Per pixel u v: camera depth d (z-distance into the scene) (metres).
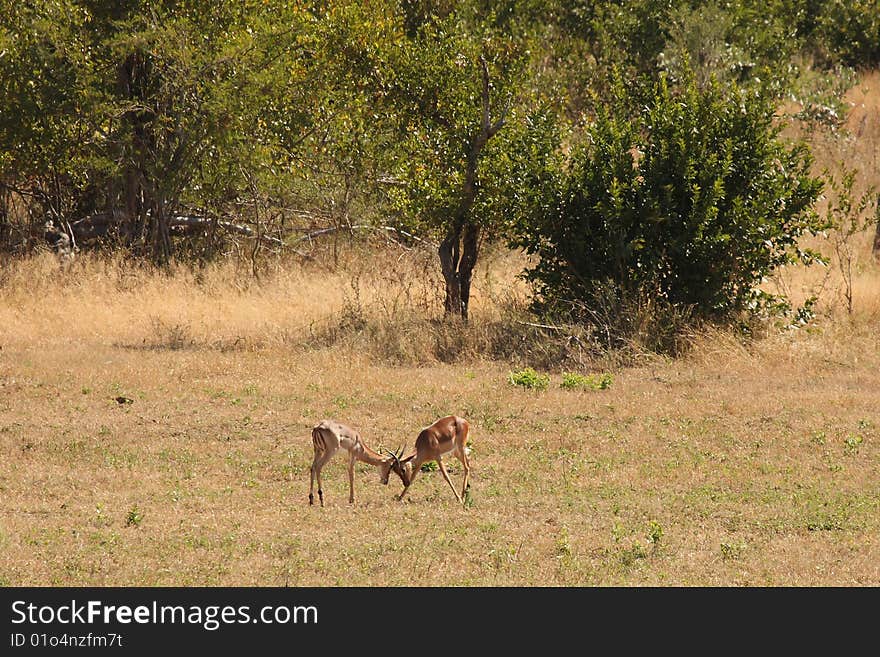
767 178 57.12
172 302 69.38
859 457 37.22
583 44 103.62
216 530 28.50
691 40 98.62
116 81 82.31
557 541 27.39
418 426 40.78
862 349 55.53
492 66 61.44
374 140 80.81
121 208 87.88
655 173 56.91
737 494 32.62
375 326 58.41
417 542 27.67
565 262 58.78
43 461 35.69
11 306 67.81
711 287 56.34
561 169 59.97
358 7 78.12
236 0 81.62
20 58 78.50
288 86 81.50
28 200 91.44
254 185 86.00
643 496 32.47
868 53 123.38
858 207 67.94
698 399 45.38
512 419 41.94
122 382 47.28
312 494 31.11
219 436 39.22
